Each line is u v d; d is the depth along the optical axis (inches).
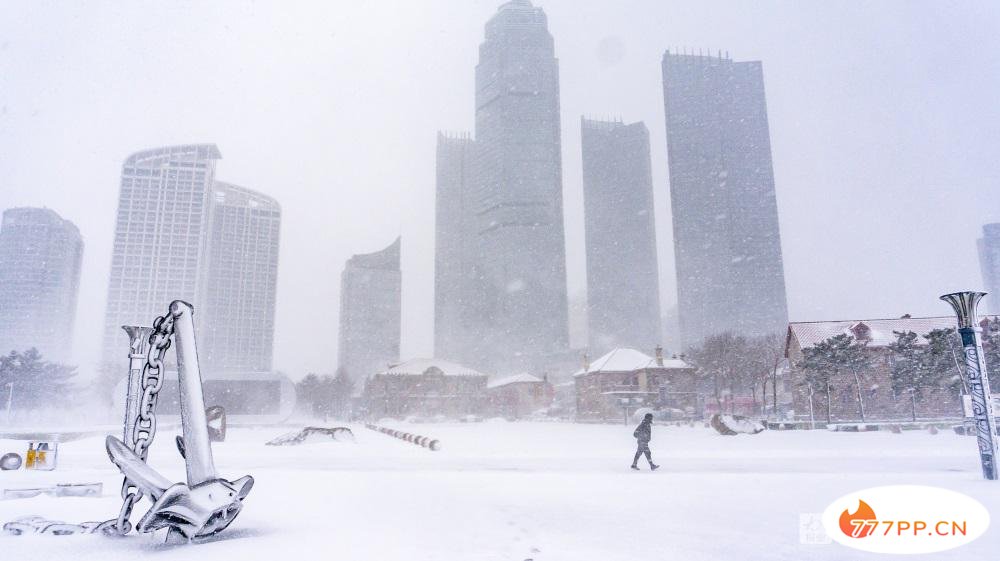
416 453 919.0
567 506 347.6
